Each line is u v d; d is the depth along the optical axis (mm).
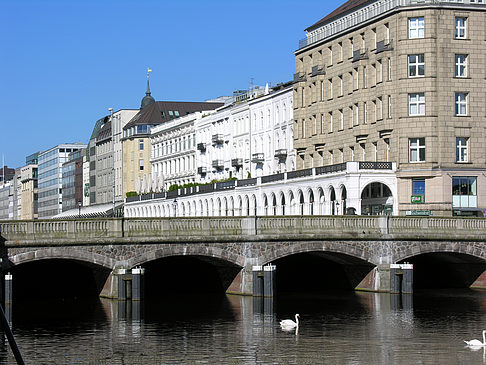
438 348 45031
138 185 153500
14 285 72938
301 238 66000
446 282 77375
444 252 70062
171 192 138125
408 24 88938
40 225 59406
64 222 60188
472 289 74438
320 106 102750
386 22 91000
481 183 89125
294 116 107125
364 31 94812
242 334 49344
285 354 43750
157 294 72625
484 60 89438
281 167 113125
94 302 65062
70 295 72500
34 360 42938
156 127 170500
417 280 79750
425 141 88375
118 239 61531
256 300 64688
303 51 106375
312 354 43625
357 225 67812
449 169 88125
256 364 41688
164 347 45750
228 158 131250
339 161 99750
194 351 44656
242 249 65250
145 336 49031
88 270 70000
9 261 58469
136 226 62344
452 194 88500
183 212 133750
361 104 94625
